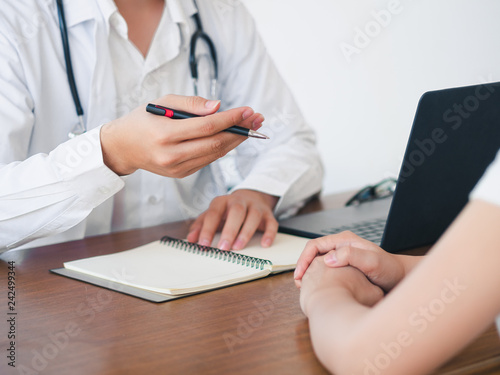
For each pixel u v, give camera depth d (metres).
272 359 0.56
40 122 1.22
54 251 1.04
